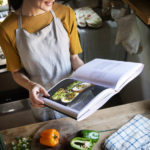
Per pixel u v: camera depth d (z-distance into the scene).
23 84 1.00
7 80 1.91
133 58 1.68
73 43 1.11
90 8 1.84
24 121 1.83
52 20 0.99
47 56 1.04
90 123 0.99
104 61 0.93
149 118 0.98
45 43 1.00
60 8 1.02
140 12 1.09
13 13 0.98
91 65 0.92
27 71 1.11
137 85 1.68
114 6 1.67
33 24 0.98
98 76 0.83
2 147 0.73
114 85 0.77
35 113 1.29
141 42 1.47
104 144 0.87
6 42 0.98
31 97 0.85
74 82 0.86
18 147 0.92
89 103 0.70
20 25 0.96
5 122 1.83
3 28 0.95
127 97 1.97
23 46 0.98
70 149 0.87
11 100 2.04
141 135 0.88
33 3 0.88
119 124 0.97
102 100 0.74
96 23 1.60
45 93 0.83
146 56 1.43
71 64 1.20
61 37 1.02
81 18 1.69
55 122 1.01
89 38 1.64
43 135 0.90
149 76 1.42
